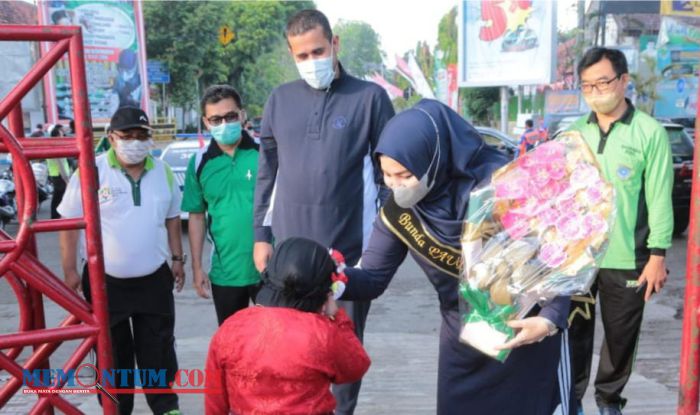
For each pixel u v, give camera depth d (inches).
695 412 78.7
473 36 803.4
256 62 1556.3
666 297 248.7
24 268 89.7
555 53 773.9
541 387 94.0
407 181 85.6
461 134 90.1
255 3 1450.5
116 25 728.3
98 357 94.6
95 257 91.6
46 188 525.7
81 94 87.3
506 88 903.1
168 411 136.4
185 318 232.4
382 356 187.3
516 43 783.1
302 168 121.7
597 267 85.1
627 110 127.6
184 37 1230.9
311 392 83.8
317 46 116.2
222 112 138.0
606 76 122.6
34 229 88.3
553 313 86.0
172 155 394.9
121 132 124.5
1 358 93.0
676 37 949.2
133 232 129.4
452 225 90.3
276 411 82.7
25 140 88.4
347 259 124.1
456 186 91.0
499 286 86.2
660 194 123.6
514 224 87.8
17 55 465.4
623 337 130.8
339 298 97.5
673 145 366.3
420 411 149.2
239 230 141.3
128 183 129.9
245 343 83.5
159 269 133.6
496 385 94.7
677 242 353.4
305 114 122.1
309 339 82.2
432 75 1860.2
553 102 1012.5
